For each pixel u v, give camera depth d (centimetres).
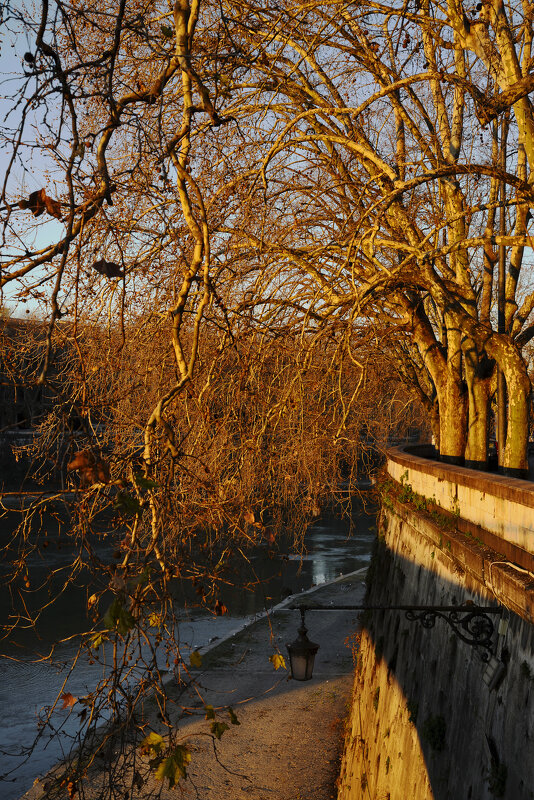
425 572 1020
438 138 1426
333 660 2216
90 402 404
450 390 1595
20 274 381
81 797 341
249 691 1962
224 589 3012
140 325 941
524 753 558
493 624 686
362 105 1105
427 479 1115
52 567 3002
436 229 1081
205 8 1039
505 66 1136
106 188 393
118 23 373
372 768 1186
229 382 1028
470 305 1501
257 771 1538
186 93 420
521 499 645
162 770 325
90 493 357
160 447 460
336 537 4366
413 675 1000
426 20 1169
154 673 361
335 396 1427
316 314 1209
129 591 319
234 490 699
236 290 1211
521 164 1508
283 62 1404
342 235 1196
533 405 2186
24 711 1869
